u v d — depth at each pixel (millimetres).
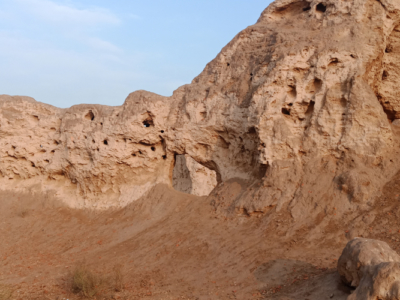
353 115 13812
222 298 10391
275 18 18328
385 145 13648
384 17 14656
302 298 9445
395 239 10883
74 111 21266
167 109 19094
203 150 18391
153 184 18875
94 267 13758
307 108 15047
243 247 12727
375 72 14836
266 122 15312
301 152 14797
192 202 17172
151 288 11672
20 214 20047
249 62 17391
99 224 18062
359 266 8562
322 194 13398
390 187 12734
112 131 19406
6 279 13633
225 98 17453
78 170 20453
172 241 14523
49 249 16531
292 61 15258
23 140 22312
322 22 15812
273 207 14102
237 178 16859
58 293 12148
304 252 11570
